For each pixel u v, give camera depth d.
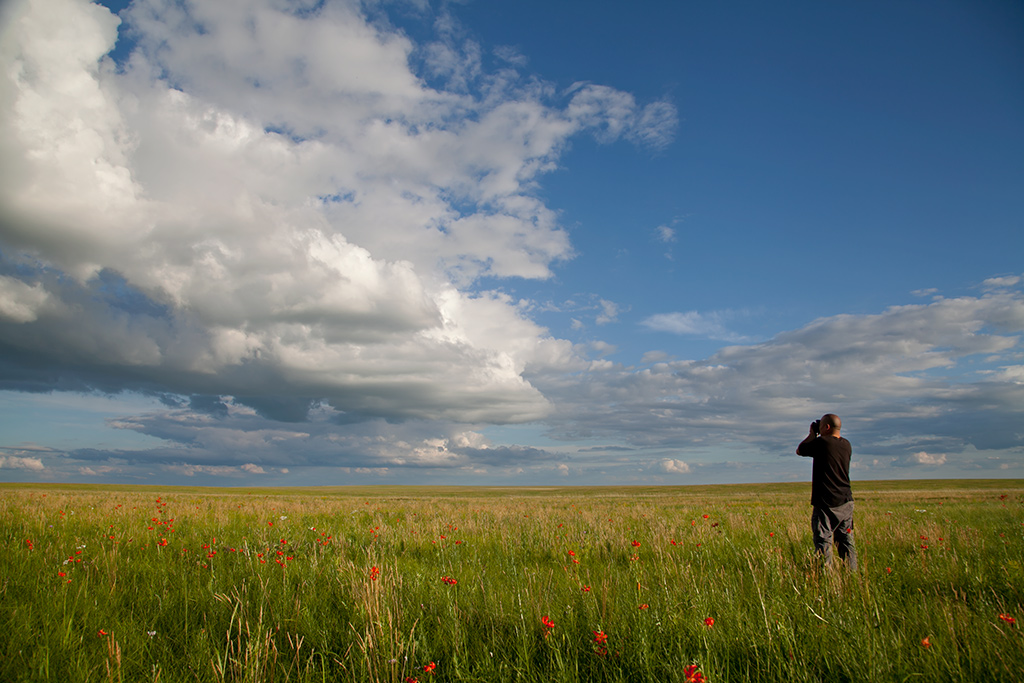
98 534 8.21
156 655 3.43
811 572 5.08
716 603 4.03
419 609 4.18
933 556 6.22
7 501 12.42
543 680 2.95
